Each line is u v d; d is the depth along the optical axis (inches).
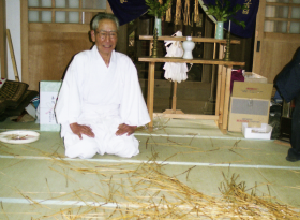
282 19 175.3
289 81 108.9
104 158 102.2
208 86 227.0
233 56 231.9
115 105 106.1
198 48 258.7
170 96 223.8
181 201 76.3
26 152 104.7
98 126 102.3
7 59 167.5
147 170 93.5
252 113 135.9
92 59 98.1
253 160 105.6
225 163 102.0
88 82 99.7
